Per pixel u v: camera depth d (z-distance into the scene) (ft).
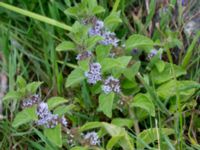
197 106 1.72
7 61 1.81
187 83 1.64
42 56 1.85
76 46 1.58
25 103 1.51
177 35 1.83
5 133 1.65
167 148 1.51
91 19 1.66
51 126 1.47
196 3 1.88
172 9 1.89
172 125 1.63
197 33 1.73
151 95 1.60
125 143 1.50
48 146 1.54
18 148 1.67
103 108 1.53
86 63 1.53
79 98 1.73
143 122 1.67
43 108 1.49
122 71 1.61
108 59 1.56
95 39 1.56
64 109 1.52
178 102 1.51
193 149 1.54
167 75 1.69
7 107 1.70
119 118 1.62
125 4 1.95
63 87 1.78
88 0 1.68
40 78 1.82
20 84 1.55
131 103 1.58
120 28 1.90
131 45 1.67
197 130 1.68
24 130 1.67
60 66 1.86
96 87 1.64
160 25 1.86
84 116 1.69
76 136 1.51
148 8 1.92
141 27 1.87
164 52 1.82
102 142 1.59
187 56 1.73
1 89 1.76
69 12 1.67
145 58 1.81
